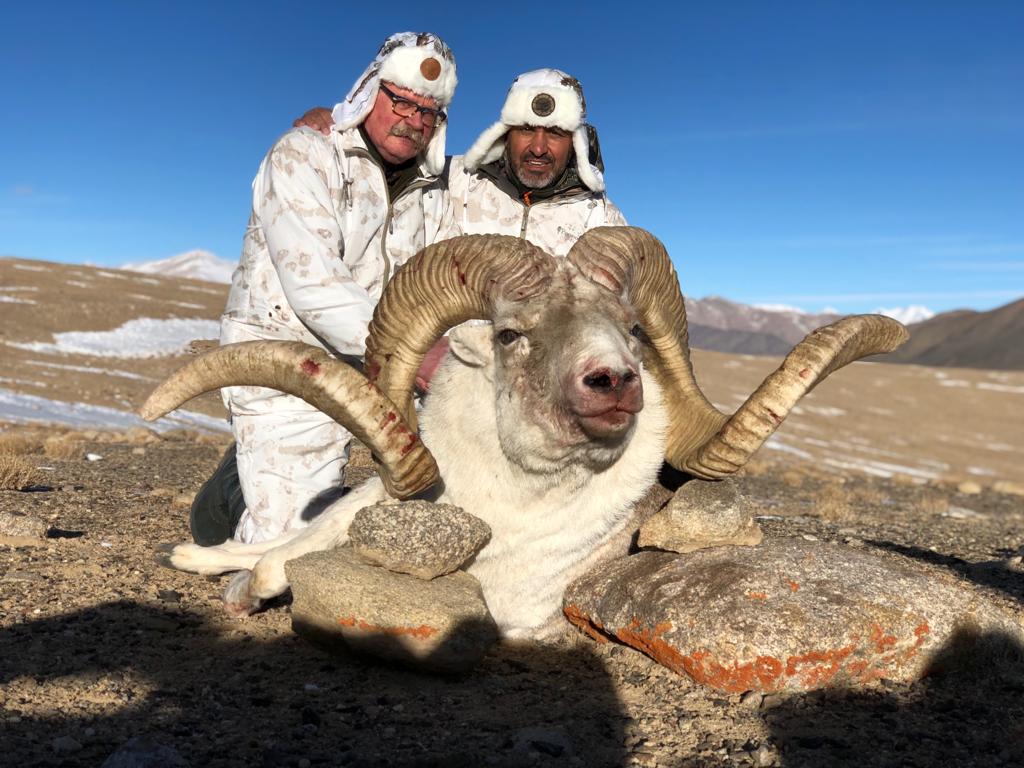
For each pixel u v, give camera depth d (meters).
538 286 4.27
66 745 3.32
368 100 5.63
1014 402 81.44
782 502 14.39
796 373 4.27
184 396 4.07
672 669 4.41
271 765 3.29
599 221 6.66
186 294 80.31
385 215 5.96
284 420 5.81
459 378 4.71
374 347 4.64
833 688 4.18
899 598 4.39
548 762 3.42
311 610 4.43
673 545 4.88
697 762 3.47
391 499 4.85
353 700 4.01
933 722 3.88
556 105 6.15
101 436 20.50
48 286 71.94
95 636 4.68
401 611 4.23
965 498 21.14
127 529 7.62
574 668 4.61
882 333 4.32
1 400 31.86
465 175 6.57
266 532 5.80
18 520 6.89
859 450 53.94
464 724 3.79
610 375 3.92
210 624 4.99
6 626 4.75
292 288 5.50
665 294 4.71
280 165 5.57
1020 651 4.59
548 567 4.86
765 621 4.16
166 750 3.21
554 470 4.47
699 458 4.65
